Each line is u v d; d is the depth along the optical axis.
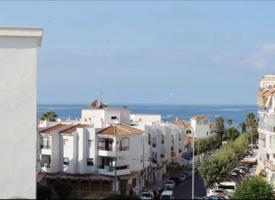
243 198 68.94
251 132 169.75
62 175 83.75
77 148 85.44
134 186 88.50
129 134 86.25
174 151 121.56
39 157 85.88
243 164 125.25
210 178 89.31
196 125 162.00
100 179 82.94
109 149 84.62
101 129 86.12
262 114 96.69
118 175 83.88
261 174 92.00
